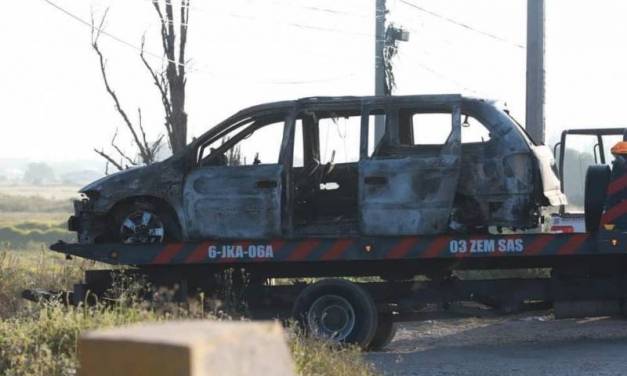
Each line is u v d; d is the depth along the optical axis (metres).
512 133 19.05
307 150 20.64
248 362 6.28
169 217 20.20
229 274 19.62
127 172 20.16
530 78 31.31
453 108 19.28
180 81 29.92
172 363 6.09
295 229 19.86
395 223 19.12
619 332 22.05
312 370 14.04
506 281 20.12
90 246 19.77
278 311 20.30
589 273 20.06
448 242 18.95
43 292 19.91
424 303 20.14
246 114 20.05
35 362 12.42
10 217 129.12
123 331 6.69
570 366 16.72
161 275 20.23
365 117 19.59
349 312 19.12
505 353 18.94
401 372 16.34
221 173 19.73
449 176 19.02
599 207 19.02
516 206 18.94
